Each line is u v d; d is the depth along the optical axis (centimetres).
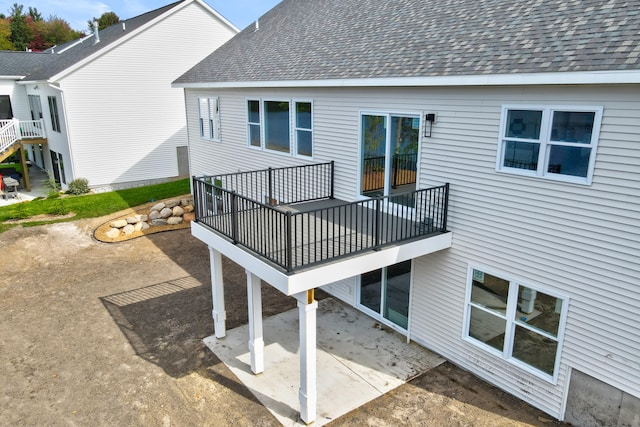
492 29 755
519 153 677
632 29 574
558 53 609
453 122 757
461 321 807
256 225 776
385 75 809
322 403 723
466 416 695
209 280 1188
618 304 600
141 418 689
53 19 7494
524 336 719
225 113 1452
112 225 1549
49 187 2248
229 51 1548
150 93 2186
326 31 1184
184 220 1653
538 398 709
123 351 865
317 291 1138
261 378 786
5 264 1282
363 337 921
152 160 2273
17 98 2577
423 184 831
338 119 993
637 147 553
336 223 867
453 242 798
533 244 680
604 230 598
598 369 633
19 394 743
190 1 2184
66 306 1047
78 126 2034
